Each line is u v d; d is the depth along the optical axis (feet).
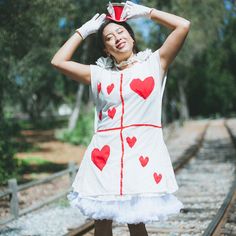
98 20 13.34
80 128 85.61
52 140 90.48
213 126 128.06
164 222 24.38
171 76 123.85
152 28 69.77
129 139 12.42
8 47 37.06
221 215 23.86
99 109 13.05
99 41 13.35
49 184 41.19
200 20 71.20
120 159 12.35
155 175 12.28
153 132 12.65
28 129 127.65
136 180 12.15
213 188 34.94
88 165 12.73
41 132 115.03
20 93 45.09
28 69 43.55
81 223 25.63
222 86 204.44
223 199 30.40
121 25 13.17
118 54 12.98
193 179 40.04
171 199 12.42
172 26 12.64
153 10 12.84
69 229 24.23
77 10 44.11
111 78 12.74
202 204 29.07
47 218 27.37
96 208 12.19
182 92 170.50
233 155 57.93
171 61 12.82
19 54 38.45
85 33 13.28
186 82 175.01
